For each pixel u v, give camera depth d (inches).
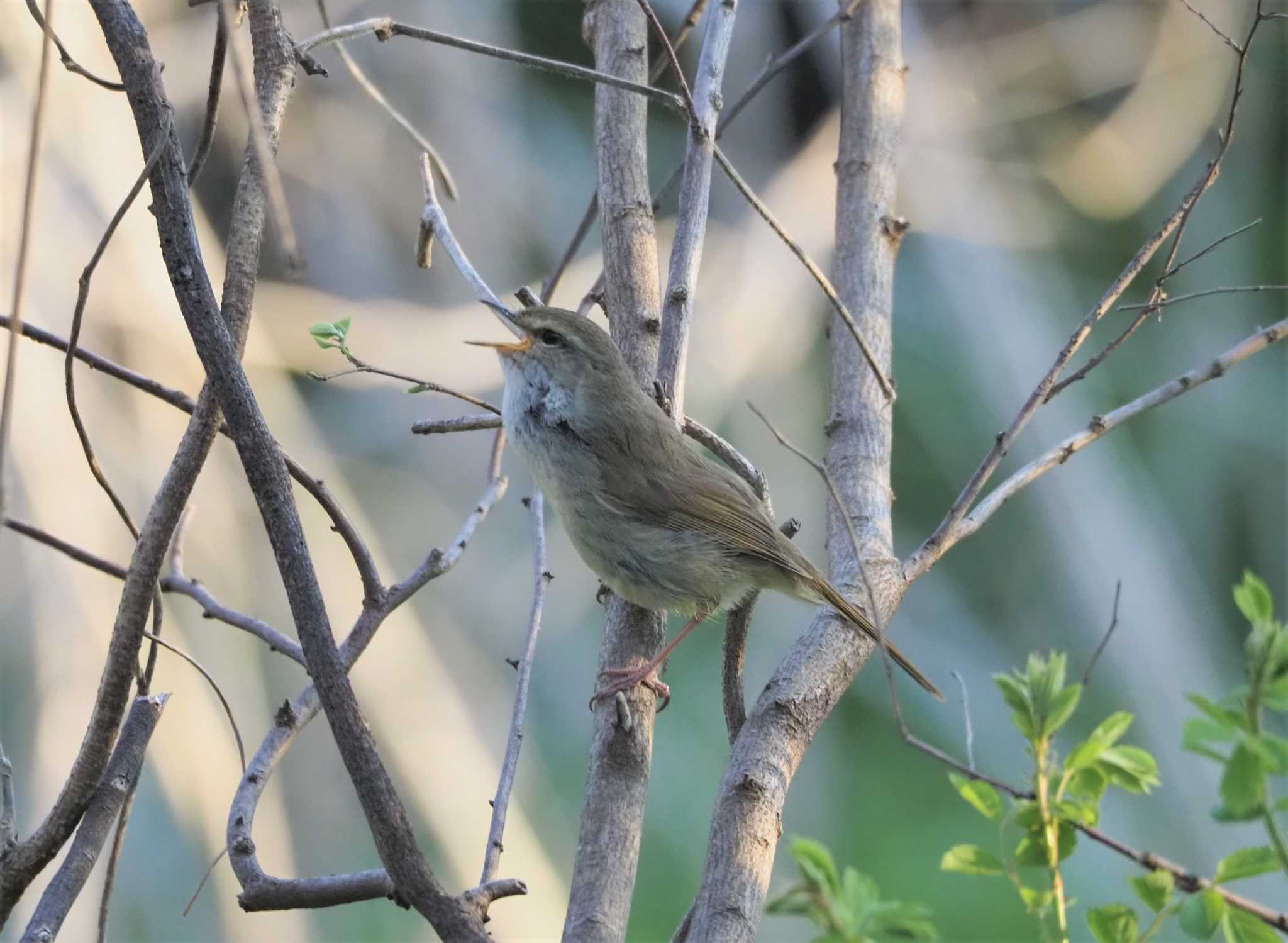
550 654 621.6
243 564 519.2
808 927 511.8
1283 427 727.7
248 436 135.8
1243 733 119.0
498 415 224.7
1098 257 735.1
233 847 157.9
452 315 612.7
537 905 527.5
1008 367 692.1
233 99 564.7
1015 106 710.5
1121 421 202.5
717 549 262.4
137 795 474.9
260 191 158.1
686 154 208.8
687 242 207.3
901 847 597.3
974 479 199.5
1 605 458.3
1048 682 158.4
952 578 689.6
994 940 543.2
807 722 172.9
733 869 151.1
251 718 502.6
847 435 224.2
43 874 402.0
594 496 260.4
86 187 497.7
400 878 134.0
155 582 152.3
